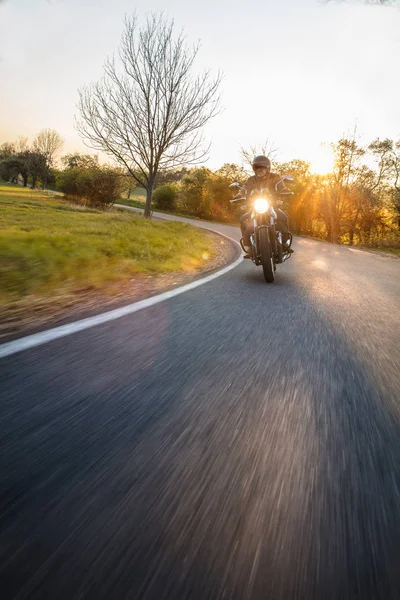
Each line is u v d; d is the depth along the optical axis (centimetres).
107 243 707
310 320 336
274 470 116
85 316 291
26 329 250
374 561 84
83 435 129
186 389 174
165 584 74
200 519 93
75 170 3638
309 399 174
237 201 552
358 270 818
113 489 102
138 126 1878
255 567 80
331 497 105
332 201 2691
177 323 291
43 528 86
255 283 525
